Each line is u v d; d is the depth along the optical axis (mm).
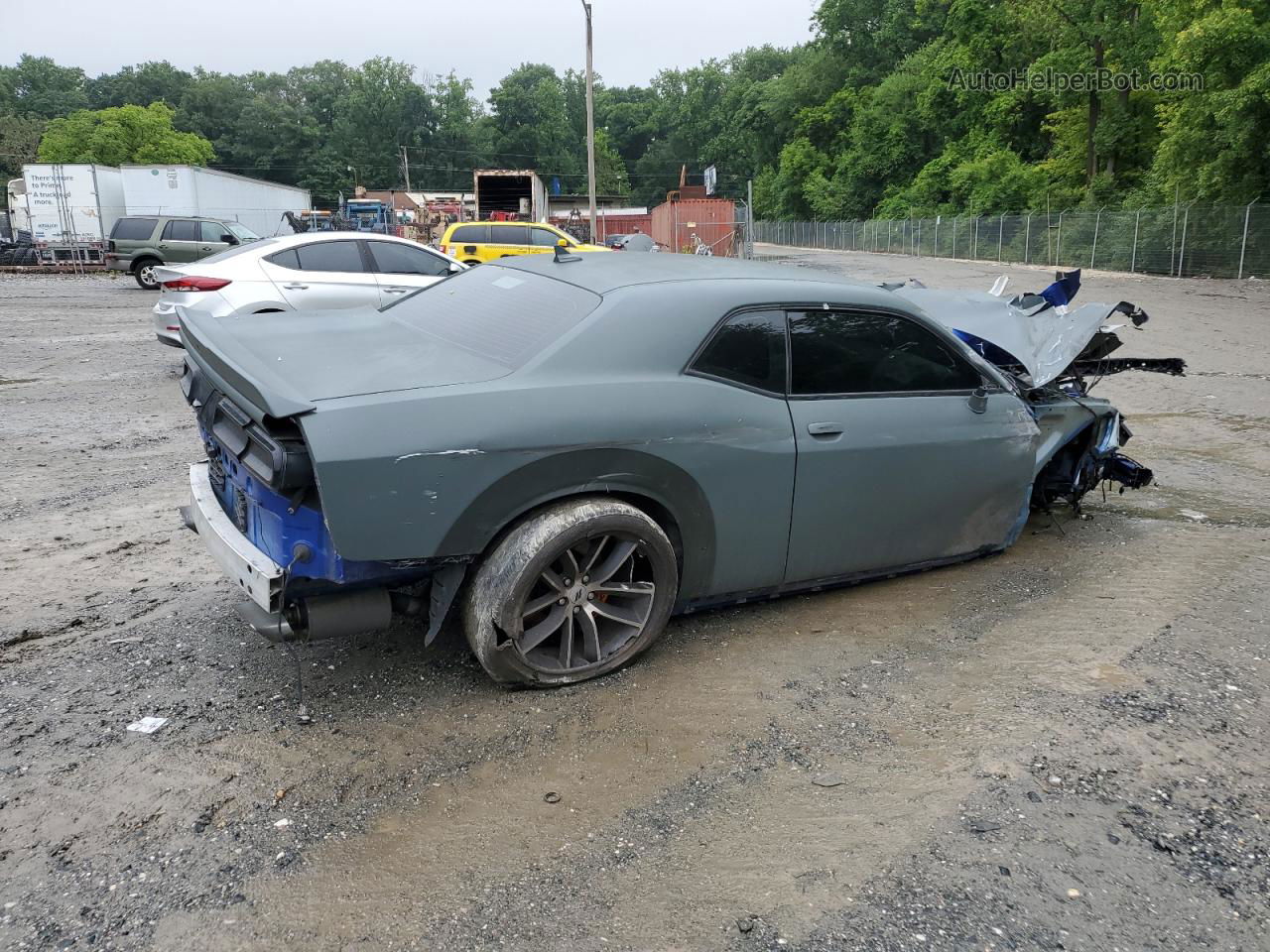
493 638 3145
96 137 81000
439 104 117188
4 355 11227
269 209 36781
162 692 3297
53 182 29031
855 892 2359
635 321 3387
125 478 6113
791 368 3709
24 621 3863
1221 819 2670
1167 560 4773
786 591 3975
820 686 3441
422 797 2727
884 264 43250
